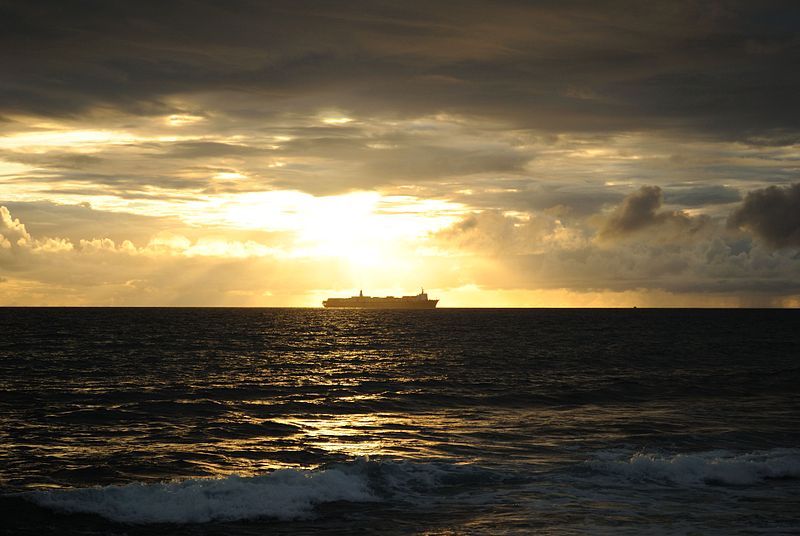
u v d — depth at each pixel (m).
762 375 60.09
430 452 27.91
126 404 39.47
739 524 18.45
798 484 22.75
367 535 17.58
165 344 97.06
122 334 120.69
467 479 23.03
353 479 22.39
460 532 17.81
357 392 47.09
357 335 132.00
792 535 17.48
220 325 170.25
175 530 17.72
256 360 74.19
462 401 43.06
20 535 17.16
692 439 30.69
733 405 42.12
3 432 30.67
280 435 31.34
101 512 18.73
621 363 73.31
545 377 58.56
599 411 39.53
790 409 40.44
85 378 54.38
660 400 44.44
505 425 34.50
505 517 19.12
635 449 28.58
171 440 29.72
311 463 25.95
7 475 23.23
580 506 20.19
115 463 25.17
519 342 111.69
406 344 105.62
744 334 145.38
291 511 19.34
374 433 32.03
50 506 19.00
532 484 22.61
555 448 28.77
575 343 109.56
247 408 39.00
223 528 17.95
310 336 126.19
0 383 50.19
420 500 20.73
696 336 135.75
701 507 20.12
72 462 25.28
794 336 137.12
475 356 82.19
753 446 29.28
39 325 152.38
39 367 62.59
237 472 24.38
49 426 32.41
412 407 40.59
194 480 21.61
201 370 62.25
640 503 20.53
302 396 44.66
